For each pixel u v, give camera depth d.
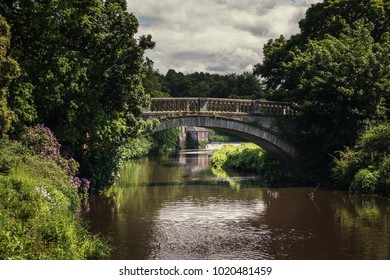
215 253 14.34
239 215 20.30
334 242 15.63
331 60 29.69
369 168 25.48
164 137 76.00
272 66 42.16
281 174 35.53
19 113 18.69
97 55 22.80
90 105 21.28
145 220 19.09
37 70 20.17
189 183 31.33
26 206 12.98
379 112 28.03
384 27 35.97
